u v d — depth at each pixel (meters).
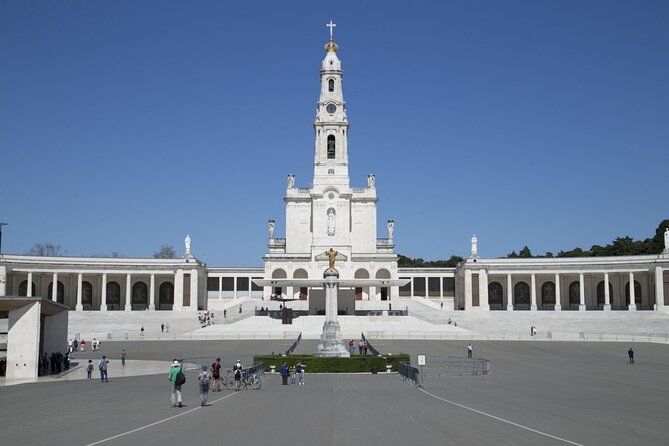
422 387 40.12
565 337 80.56
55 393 37.41
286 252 127.75
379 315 98.88
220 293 135.38
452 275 137.50
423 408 30.56
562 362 57.03
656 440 22.52
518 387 40.06
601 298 125.62
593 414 28.56
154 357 61.72
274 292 121.75
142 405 31.92
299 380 42.75
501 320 97.38
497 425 25.59
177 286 120.69
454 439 22.66
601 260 117.62
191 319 99.38
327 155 127.44
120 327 94.25
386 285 98.31
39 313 47.28
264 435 23.50
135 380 44.84
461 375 47.41
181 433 23.89
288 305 113.00
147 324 96.25
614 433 23.83
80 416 28.28
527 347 69.69
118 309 125.50
